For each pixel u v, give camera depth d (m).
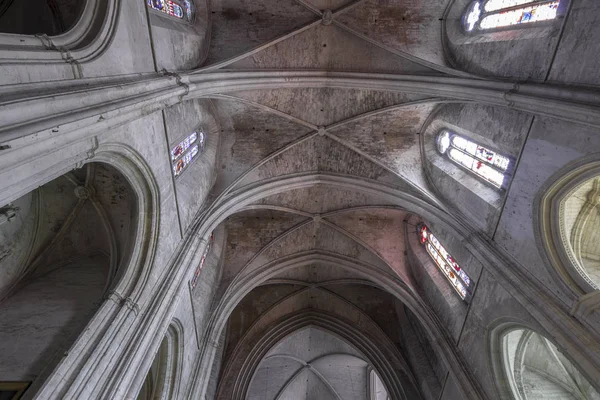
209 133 13.14
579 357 6.23
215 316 13.11
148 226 7.86
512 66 8.61
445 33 12.22
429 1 12.15
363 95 12.93
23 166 3.91
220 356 16.08
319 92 12.95
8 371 5.51
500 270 8.56
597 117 5.91
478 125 10.51
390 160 13.55
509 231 8.68
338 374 21.31
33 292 7.47
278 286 18.17
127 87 6.01
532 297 7.52
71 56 5.02
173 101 7.89
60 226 8.37
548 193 7.49
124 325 6.48
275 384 20.34
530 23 8.56
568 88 6.72
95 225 8.49
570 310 6.74
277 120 13.46
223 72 10.77
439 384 13.72
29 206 8.06
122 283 7.05
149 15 7.77
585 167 6.67
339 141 13.75
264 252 15.84
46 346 6.07
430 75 10.91
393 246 15.61
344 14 12.09
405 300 14.27
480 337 10.00
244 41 11.79
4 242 7.42
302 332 19.55
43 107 4.20
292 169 14.18
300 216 15.79
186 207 10.16
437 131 13.30
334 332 18.03
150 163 7.67
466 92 9.59
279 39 11.80
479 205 10.09
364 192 14.02
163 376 9.70
